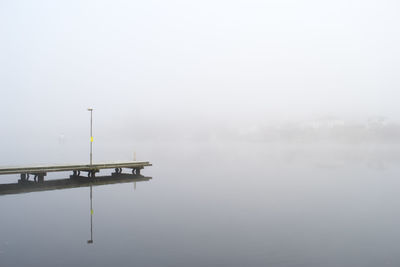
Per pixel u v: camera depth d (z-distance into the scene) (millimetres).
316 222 21172
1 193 29812
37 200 27500
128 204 26375
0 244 16188
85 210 24078
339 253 15562
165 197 29438
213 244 16578
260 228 19703
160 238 17422
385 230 19469
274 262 14312
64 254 14828
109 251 15328
